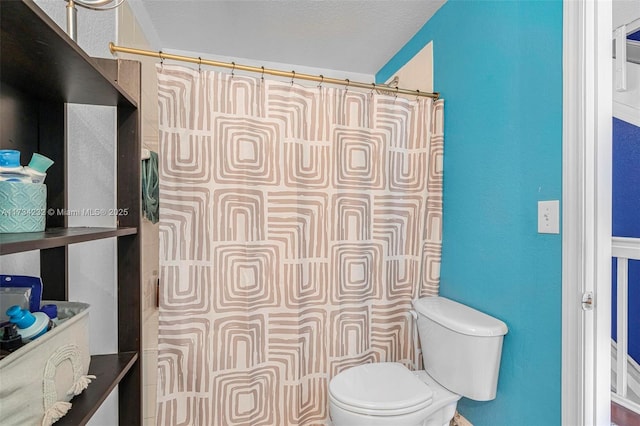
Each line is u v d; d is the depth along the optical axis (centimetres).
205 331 148
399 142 177
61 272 89
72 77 72
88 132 108
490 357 125
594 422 99
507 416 128
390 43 219
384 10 183
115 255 128
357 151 170
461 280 158
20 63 65
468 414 151
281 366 158
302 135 161
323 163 165
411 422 121
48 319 66
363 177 171
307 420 165
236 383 151
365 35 209
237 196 151
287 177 158
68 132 96
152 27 200
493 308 137
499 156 135
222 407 149
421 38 199
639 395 186
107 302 121
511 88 129
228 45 224
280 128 157
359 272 172
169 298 144
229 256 151
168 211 143
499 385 132
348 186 170
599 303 100
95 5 80
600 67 101
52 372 61
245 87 152
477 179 148
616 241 185
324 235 166
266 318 156
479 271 146
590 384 99
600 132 101
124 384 91
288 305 158
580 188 101
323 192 166
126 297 91
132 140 91
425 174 177
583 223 101
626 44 177
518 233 125
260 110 155
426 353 152
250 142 153
